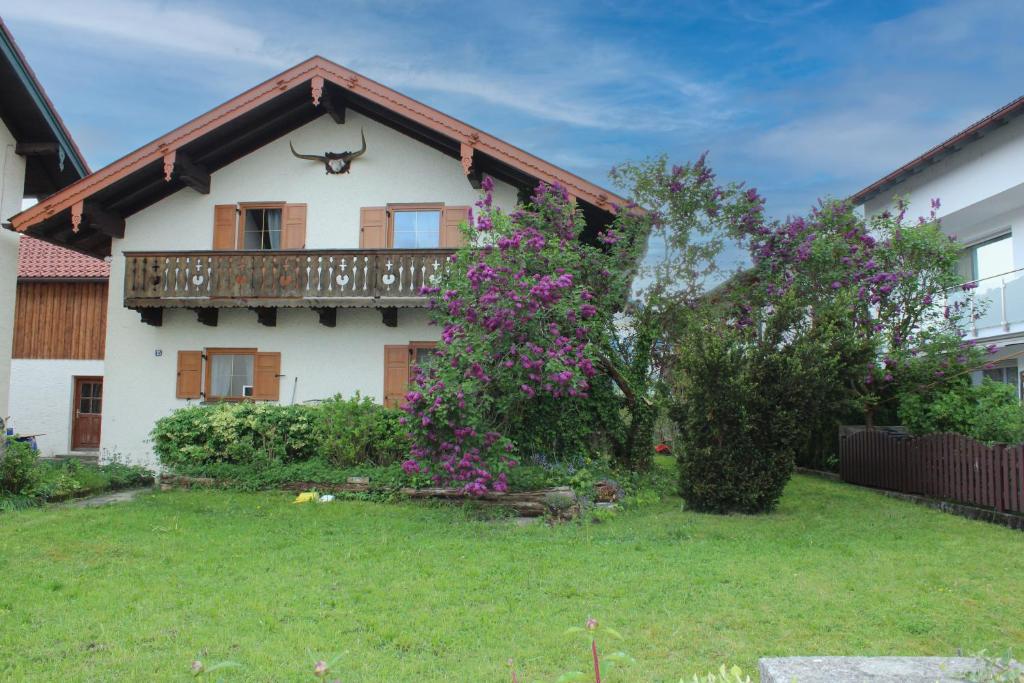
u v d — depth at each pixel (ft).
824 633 17.48
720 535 28.40
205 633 17.51
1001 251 57.21
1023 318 50.93
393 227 52.54
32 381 73.10
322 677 9.09
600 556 25.08
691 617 18.58
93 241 56.13
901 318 44.68
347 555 25.25
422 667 15.49
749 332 34.06
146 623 18.25
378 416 42.73
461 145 46.52
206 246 53.26
